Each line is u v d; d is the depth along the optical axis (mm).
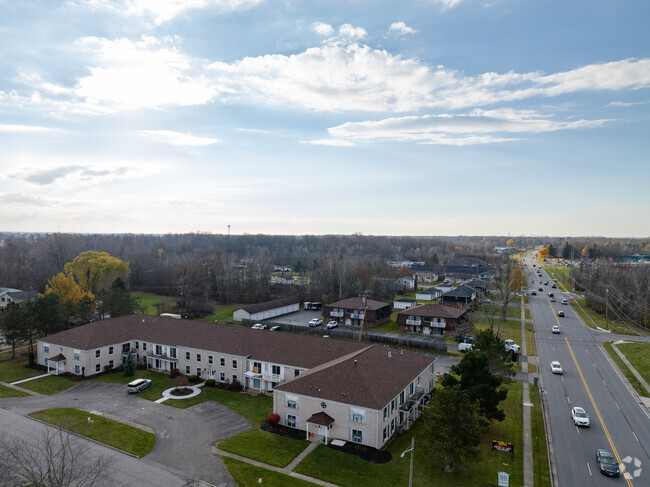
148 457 37844
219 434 42625
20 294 118312
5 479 30672
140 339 67125
